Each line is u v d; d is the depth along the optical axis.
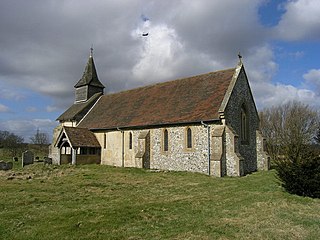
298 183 14.26
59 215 10.90
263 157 29.45
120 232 9.07
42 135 81.62
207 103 27.09
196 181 20.91
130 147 32.03
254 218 10.66
